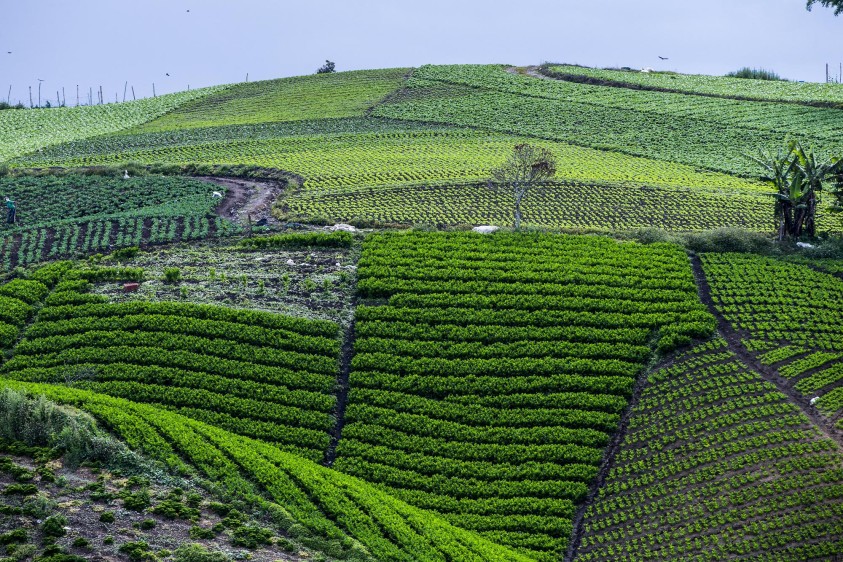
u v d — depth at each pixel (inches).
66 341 2600.9
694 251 3221.0
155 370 2495.1
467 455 2303.2
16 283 2851.9
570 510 2169.0
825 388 2508.6
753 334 2733.8
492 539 2092.8
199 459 2108.8
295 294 2876.5
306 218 3494.1
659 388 2524.6
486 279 2910.9
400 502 2138.3
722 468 2249.0
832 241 3267.7
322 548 1893.5
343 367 2583.7
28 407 2095.2
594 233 3353.8
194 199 3747.5
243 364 2534.5
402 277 2933.1
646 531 2117.4
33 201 3722.9
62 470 1966.0
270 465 2138.3
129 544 1724.9
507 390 2490.2
